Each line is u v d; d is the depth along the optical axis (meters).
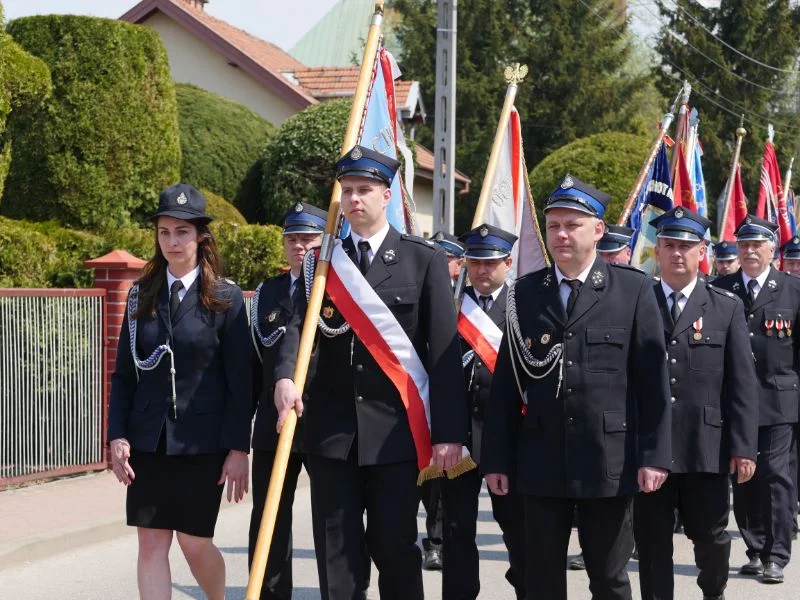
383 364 4.98
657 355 5.16
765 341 8.47
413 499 4.98
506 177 8.66
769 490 8.03
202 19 26.98
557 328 5.21
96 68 15.20
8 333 10.03
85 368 10.82
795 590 7.71
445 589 6.62
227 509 10.30
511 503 6.61
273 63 28.23
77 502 9.70
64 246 12.91
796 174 42.72
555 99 40.38
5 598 7.21
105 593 7.36
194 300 5.50
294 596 7.32
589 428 5.11
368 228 5.12
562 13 40.16
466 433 5.02
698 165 12.55
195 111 21.06
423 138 40.28
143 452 5.42
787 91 44.00
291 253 6.97
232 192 21.02
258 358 6.95
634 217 10.14
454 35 15.79
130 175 15.60
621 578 5.15
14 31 15.38
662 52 42.22
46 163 15.05
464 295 7.22
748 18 41.53
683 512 6.71
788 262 11.24
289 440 4.76
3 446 10.04
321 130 20.80
